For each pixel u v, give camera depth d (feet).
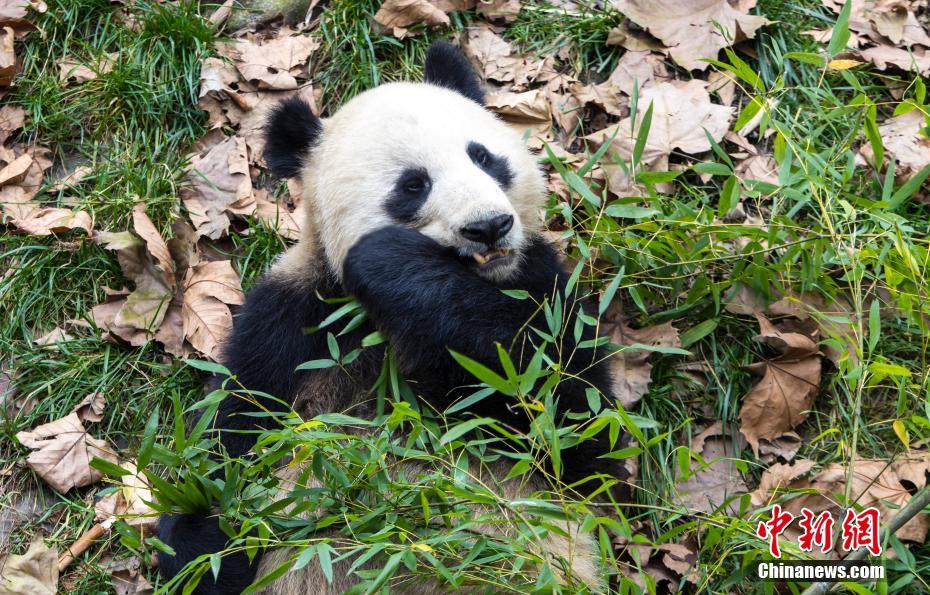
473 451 14.79
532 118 22.68
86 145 23.20
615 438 14.38
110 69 23.88
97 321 20.92
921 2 24.23
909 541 17.25
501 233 15.25
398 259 15.38
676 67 23.41
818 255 18.75
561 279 17.17
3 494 19.16
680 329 20.18
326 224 16.76
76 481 19.10
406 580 14.66
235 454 16.60
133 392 20.30
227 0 25.22
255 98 23.58
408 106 16.69
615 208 18.39
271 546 14.12
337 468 14.07
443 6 24.43
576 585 14.34
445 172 15.92
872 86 22.76
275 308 16.93
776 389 19.01
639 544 17.74
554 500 15.08
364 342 15.05
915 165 21.08
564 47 23.88
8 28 24.07
